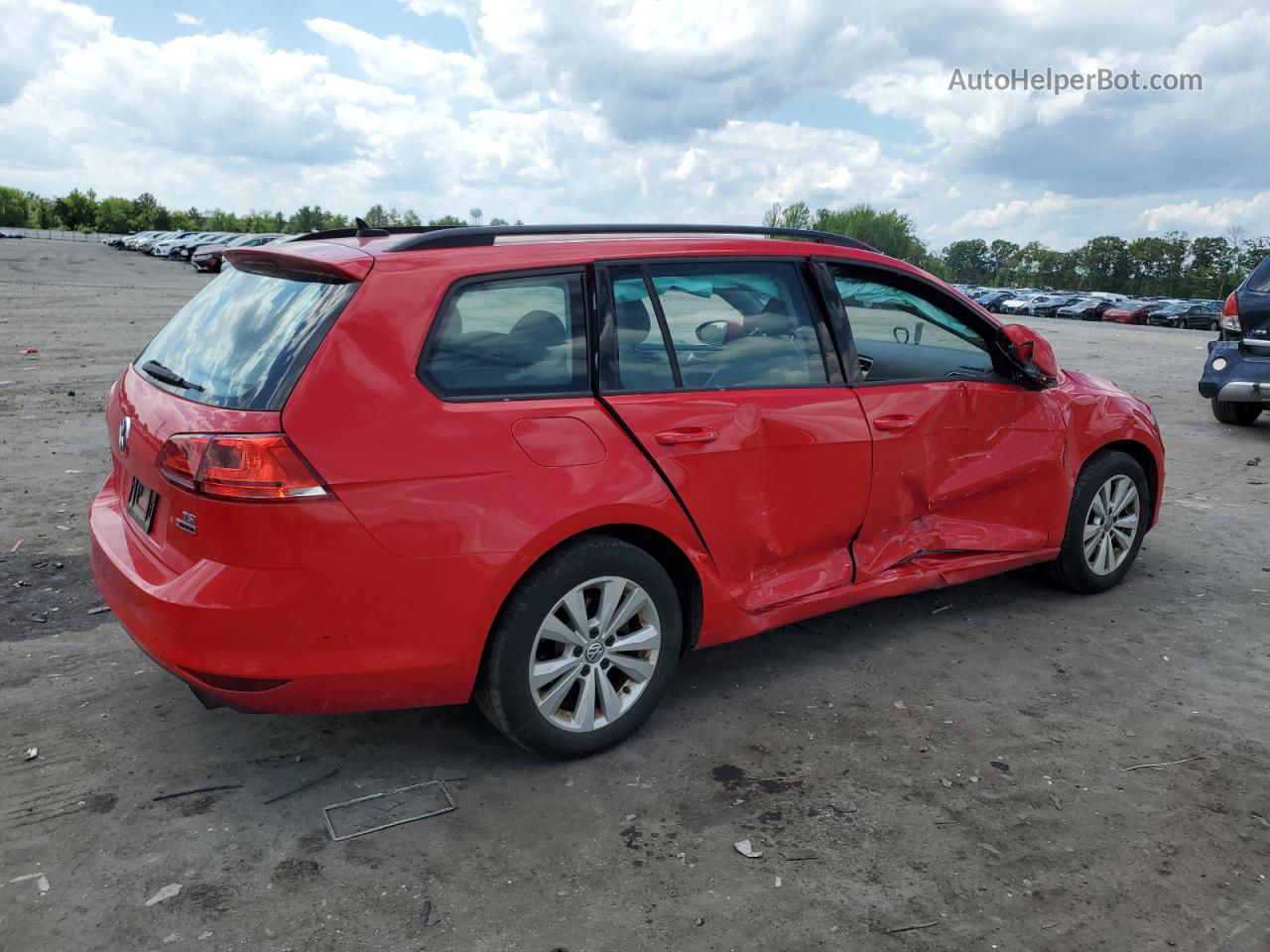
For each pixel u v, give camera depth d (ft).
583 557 10.03
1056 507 14.94
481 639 9.57
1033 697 12.37
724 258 11.67
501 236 10.57
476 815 9.57
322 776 10.20
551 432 9.85
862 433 12.38
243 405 8.81
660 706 11.95
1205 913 8.32
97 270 133.28
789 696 12.26
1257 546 19.02
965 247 643.04
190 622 8.68
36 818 9.32
